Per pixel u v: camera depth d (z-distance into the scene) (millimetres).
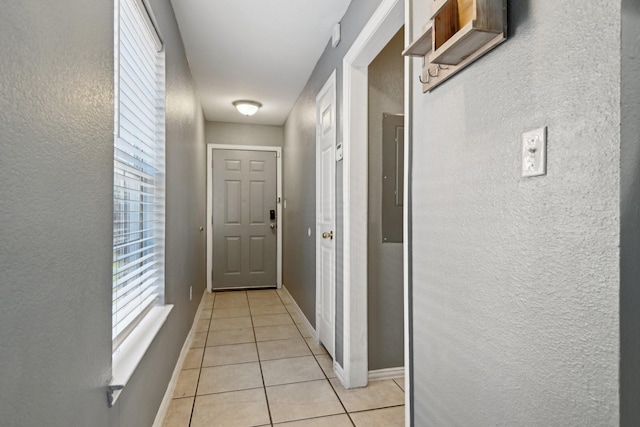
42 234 650
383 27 1633
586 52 662
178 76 2281
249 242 4785
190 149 2900
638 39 602
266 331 3098
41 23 645
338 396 1981
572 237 689
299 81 3303
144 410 1411
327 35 2445
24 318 591
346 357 2074
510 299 847
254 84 3371
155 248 1801
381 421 1750
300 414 1808
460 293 1041
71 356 765
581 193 670
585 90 663
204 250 4441
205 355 2564
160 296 1802
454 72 1051
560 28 715
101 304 946
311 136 3131
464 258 1021
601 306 636
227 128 4742
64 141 737
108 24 1008
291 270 4172
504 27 853
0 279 528
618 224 607
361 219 2068
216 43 2543
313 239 3039
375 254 2143
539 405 764
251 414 1808
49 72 675
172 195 2043
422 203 1257
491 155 910
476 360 969
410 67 1337
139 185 1599
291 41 2527
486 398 930
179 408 1862
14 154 563
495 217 896
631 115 604
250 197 4793
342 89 2180
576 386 683
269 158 4867
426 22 1230
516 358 828
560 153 713
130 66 1370
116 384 993
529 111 791
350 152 2051
